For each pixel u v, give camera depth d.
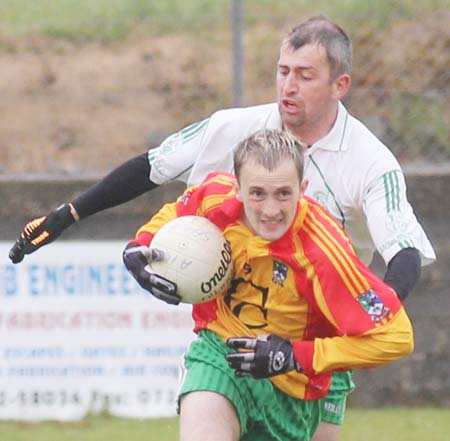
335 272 13.16
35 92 30.95
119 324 26.05
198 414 13.83
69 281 26.05
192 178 15.77
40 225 16.25
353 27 29.22
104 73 31.05
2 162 30.02
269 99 29.58
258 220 13.09
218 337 14.35
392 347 13.05
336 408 16.45
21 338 26.05
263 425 14.55
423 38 28.94
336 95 14.99
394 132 28.42
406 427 25.05
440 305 27.39
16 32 31.84
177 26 31.55
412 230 14.56
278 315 13.91
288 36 15.00
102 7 31.91
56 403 25.98
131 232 27.14
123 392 26.05
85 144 30.28
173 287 13.73
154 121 30.31
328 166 15.07
